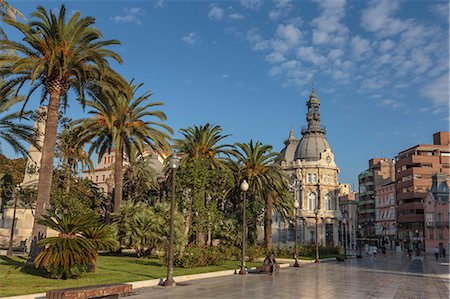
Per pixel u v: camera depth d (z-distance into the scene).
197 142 43.28
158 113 38.62
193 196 41.38
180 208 41.44
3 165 46.00
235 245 43.94
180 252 29.03
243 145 45.78
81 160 47.78
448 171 103.12
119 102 36.12
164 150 39.53
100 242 20.38
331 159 107.31
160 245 34.31
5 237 43.94
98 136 38.69
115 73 27.88
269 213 47.00
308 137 111.75
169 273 20.14
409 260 56.81
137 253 35.81
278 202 52.66
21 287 16.27
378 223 120.12
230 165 45.41
